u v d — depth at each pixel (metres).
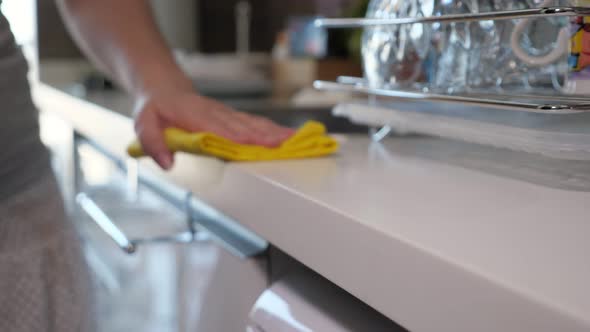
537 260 0.30
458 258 0.30
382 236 0.35
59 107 1.39
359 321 0.44
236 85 1.57
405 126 0.59
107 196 0.93
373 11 0.70
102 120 0.96
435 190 0.45
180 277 0.68
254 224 0.51
